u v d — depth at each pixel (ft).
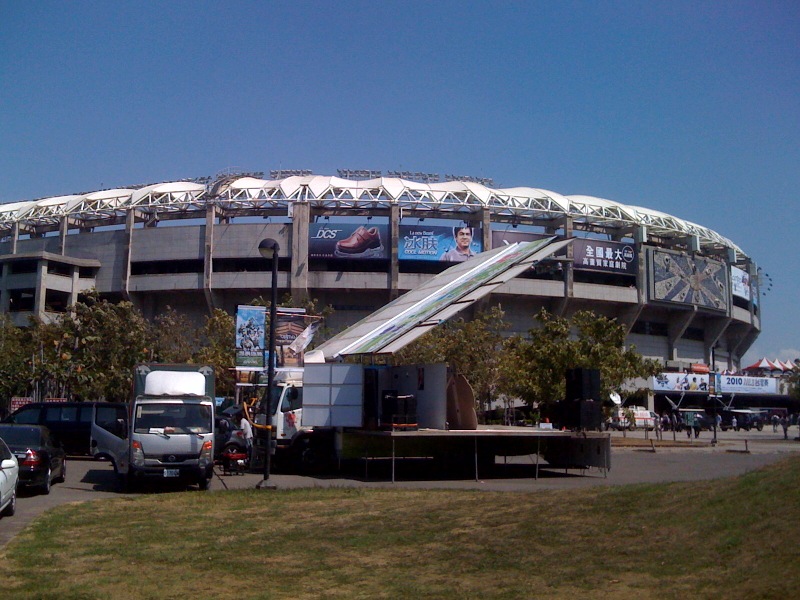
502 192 247.91
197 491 60.70
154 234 236.63
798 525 25.27
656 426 177.27
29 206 264.93
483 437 71.92
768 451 123.85
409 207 233.76
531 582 26.48
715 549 25.82
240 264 233.14
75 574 31.24
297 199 231.30
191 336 204.95
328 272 225.76
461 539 34.12
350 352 76.74
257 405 89.20
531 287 234.38
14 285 234.17
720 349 311.68
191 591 28.53
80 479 71.77
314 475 75.97
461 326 179.01
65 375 143.02
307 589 28.43
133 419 62.90
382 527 38.65
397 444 74.28
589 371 74.74
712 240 278.46
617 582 25.07
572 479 72.64
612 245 246.27
